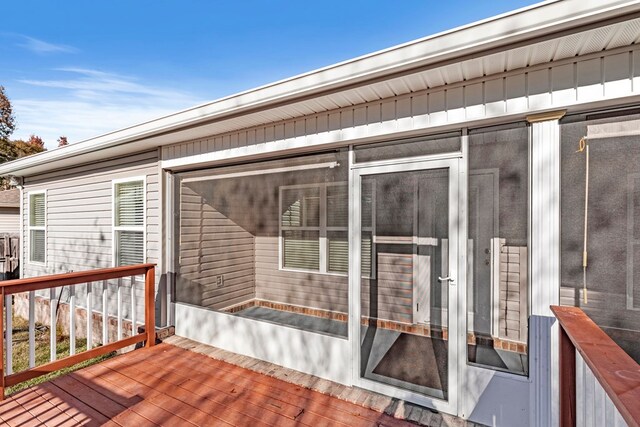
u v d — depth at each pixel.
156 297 4.30
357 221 2.93
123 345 3.59
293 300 4.71
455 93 2.40
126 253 4.89
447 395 2.50
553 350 2.10
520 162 2.30
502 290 2.34
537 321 2.14
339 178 3.70
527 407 2.19
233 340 3.73
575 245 2.12
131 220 4.78
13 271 8.97
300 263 4.63
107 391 2.87
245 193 5.07
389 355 2.79
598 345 1.35
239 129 3.57
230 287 4.93
